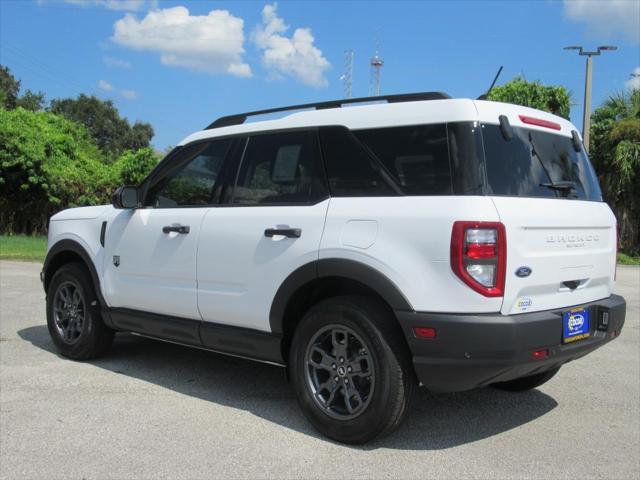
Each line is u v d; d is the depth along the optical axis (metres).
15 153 23.03
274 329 4.13
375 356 3.62
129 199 5.05
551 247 3.68
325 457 3.64
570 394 4.97
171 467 3.47
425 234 3.47
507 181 3.61
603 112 23.19
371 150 3.88
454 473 3.44
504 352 3.34
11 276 12.12
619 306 4.17
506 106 3.84
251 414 4.36
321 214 3.93
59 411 4.34
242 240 4.30
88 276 5.61
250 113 4.72
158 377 5.24
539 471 3.49
